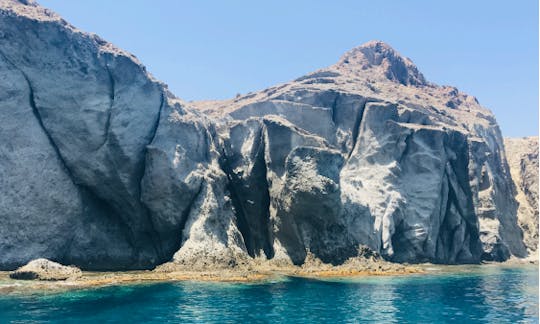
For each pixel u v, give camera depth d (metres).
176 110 51.28
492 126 97.31
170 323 22.41
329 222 49.03
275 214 50.41
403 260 60.88
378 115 66.81
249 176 52.91
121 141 46.19
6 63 42.47
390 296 32.12
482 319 25.00
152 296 29.31
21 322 21.77
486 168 77.62
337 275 43.62
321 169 49.09
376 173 63.62
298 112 67.06
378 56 108.31
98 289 31.38
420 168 65.56
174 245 47.59
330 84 76.00
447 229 68.75
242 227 52.66
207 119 56.59
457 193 69.25
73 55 45.69
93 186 46.12
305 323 23.12
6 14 42.97
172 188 46.28
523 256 81.00
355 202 55.72
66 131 44.53
